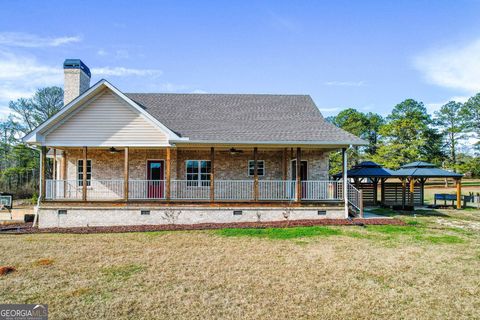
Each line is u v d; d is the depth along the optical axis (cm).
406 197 2252
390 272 779
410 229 1306
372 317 552
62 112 1435
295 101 2036
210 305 593
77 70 1836
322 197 1596
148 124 1474
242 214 1474
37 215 1509
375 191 2303
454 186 4488
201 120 1698
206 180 1727
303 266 821
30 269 799
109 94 1475
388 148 4112
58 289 668
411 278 739
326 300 618
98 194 1708
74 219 1442
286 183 1641
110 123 1470
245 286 685
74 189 1703
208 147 1623
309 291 660
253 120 1728
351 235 1192
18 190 4178
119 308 580
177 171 1730
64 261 870
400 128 4203
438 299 628
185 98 2039
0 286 684
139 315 554
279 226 1352
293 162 1805
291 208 1488
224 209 1470
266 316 552
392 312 571
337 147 1577
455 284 705
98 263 850
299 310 574
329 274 763
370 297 633
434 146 4738
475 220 1589
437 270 795
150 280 720
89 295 637
